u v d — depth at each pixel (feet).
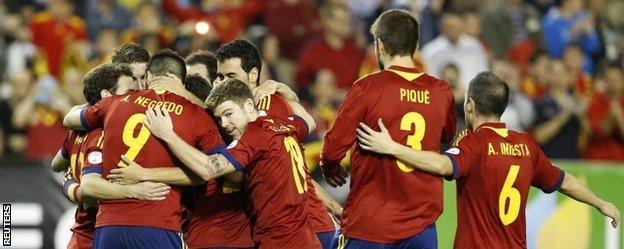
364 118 87.45
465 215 91.66
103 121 89.92
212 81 97.96
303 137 93.50
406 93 87.61
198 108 88.53
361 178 88.33
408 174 87.35
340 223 91.81
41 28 182.60
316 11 191.21
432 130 88.38
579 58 189.06
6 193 135.33
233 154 85.92
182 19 187.62
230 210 90.79
